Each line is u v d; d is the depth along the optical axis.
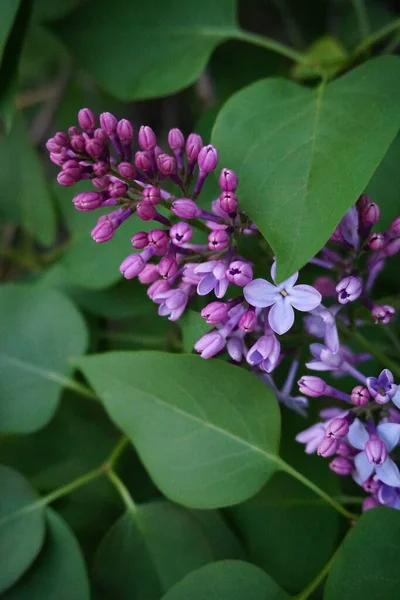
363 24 0.47
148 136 0.38
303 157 0.38
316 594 0.40
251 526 0.41
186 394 0.39
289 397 0.40
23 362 0.43
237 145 0.39
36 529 0.41
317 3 0.50
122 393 0.40
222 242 0.38
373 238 0.38
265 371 0.39
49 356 0.43
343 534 0.42
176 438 0.40
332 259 0.40
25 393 0.43
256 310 0.38
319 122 0.39
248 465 0.40
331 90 0.39
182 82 0.44
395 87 0.39
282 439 0.42
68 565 0.41
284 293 0.38
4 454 0.46
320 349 0.39
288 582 0.41
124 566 0.41
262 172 0.38
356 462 0.38
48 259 0.49
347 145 0.38
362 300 0.39
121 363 0.40
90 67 0.44
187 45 0.44
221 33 0.44
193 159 0.39
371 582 0.37
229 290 0.42
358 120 0.38
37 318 0.43
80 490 0.45
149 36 0.44
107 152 0.38
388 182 0.41
